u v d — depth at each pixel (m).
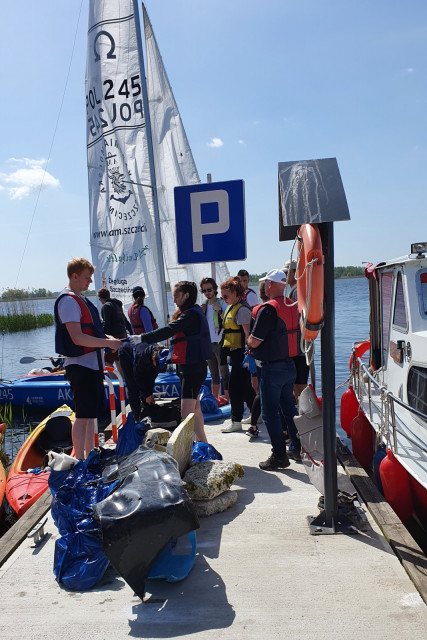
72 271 4.98
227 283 6.78
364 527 4.09
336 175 3.82
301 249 3.92
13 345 31.55
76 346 4.90
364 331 25.55
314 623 2.97
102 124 12.86
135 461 3.84
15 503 6.04
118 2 12.19
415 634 2.86
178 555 3.47
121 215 12.98
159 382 11.09
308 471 4.41
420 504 4.75
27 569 3.68
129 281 13.17
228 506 4.56
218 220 6.10
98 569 3.45
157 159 15.75
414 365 5.14
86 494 3.80
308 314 3.70
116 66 12.42
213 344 8.62
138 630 2.97
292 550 3.80
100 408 5.45
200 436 5.66
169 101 15.52
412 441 4.43
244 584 3.38
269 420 5.40
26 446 7.54
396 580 3.38
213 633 2.92
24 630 3.00
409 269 5.43
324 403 3.99
